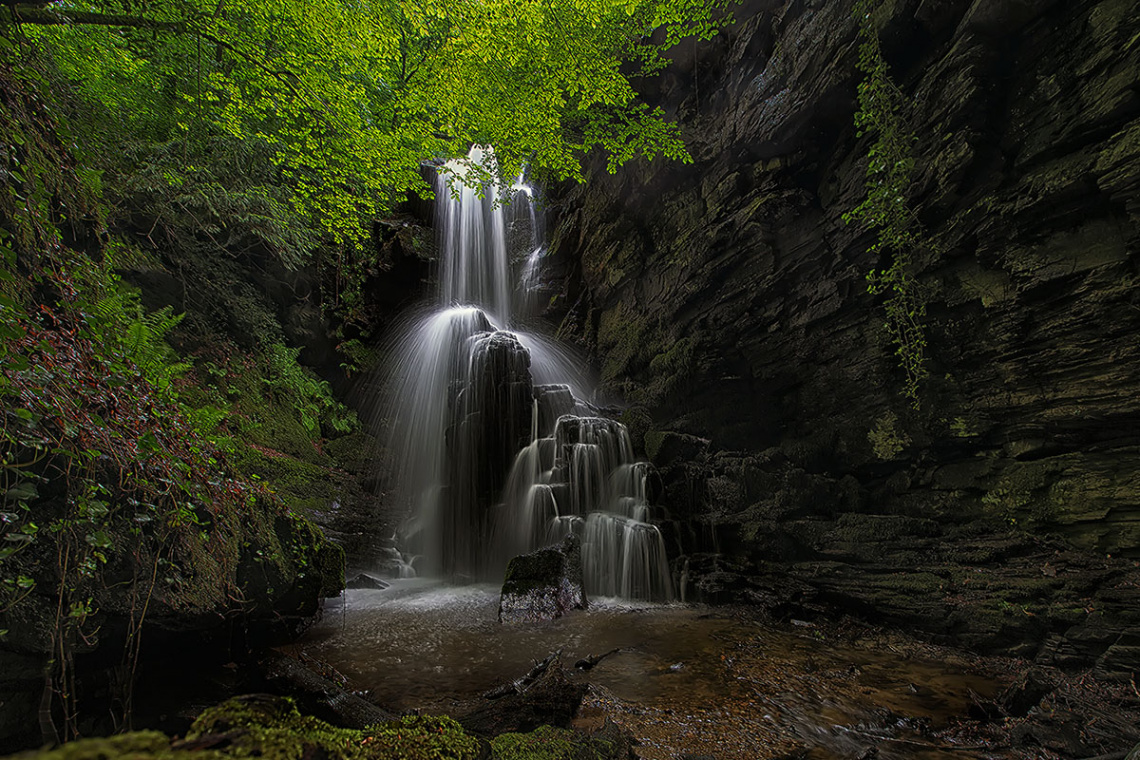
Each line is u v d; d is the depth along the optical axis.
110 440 3.23
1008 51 7.12
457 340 16.64
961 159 7.27
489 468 12.42
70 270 4.02
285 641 5.21
